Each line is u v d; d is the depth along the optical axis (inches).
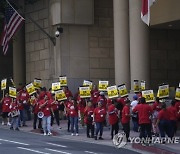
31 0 1386.6
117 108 883.4
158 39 1310.3
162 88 861.8
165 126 789.2
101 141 875.4
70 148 746.8
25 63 1510.8
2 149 703.1
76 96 1161.4
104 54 1333.7
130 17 1141.7
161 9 1072.8
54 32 1315.2
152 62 1304.1
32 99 1101.1
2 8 1342.3
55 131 994.1
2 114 1147.3
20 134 947.3
